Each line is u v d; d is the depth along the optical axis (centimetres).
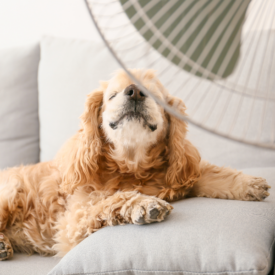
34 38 288
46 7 282
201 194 138
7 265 133
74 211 139
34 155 225
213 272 85
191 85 161
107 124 143
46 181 165
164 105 61
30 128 226
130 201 113
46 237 157
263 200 124
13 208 159
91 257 102
